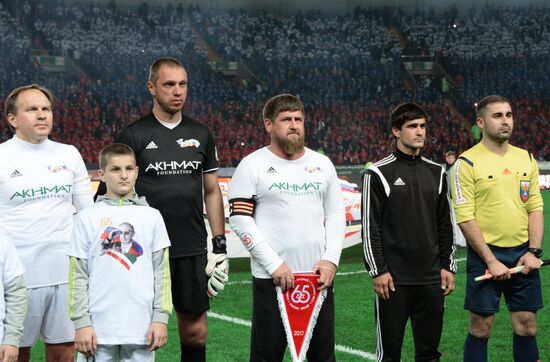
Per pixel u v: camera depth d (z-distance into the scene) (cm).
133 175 404
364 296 841
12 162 427
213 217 479
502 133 474
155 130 459
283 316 409
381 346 454
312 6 4128
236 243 916
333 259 421
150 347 392
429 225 451
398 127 455
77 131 2831
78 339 385
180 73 455
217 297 835
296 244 415
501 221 474
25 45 3175
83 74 3300
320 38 3838
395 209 448
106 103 2994
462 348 624
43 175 433
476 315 482
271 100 425
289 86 3428
